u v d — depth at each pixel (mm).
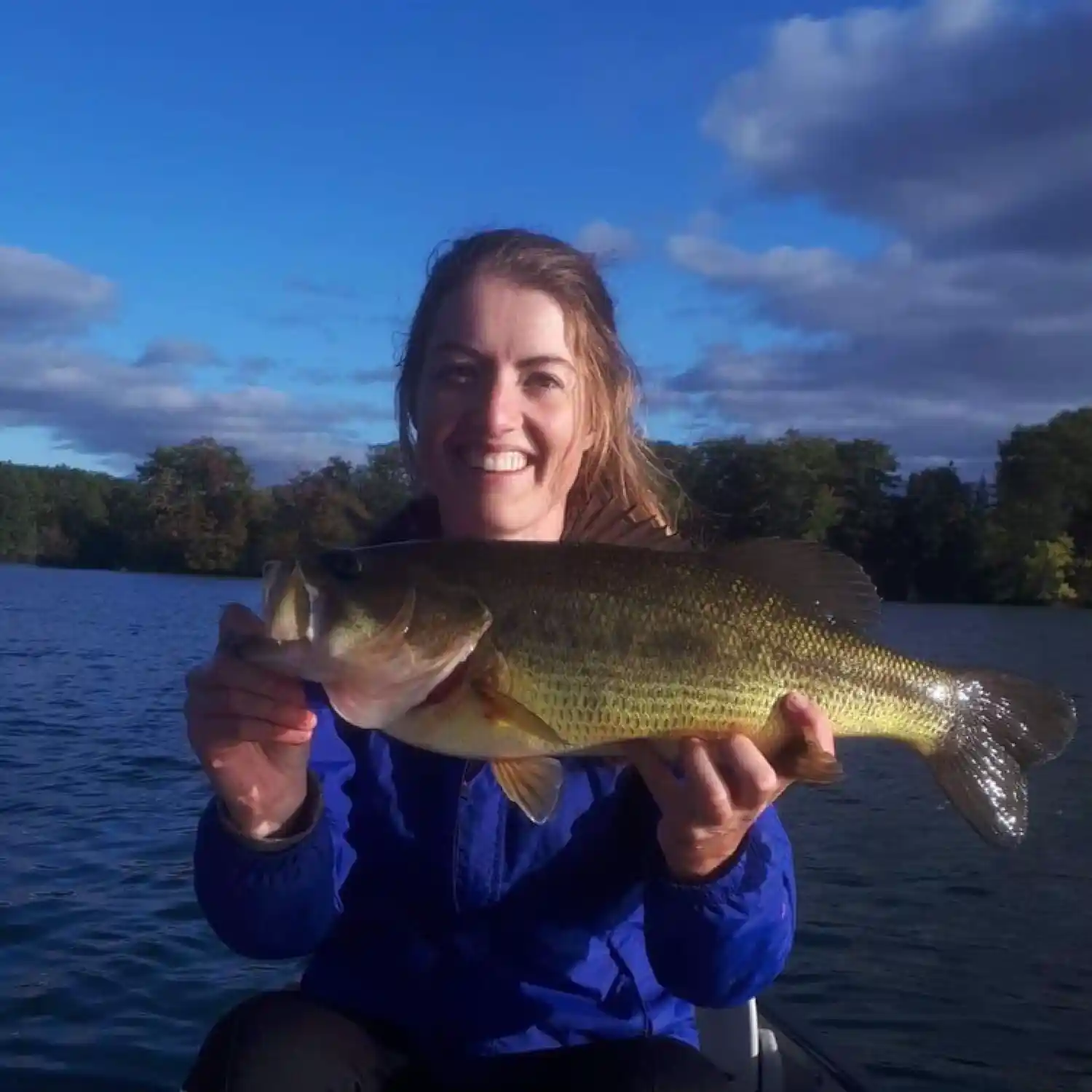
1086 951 1784
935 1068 1355
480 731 704
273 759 673
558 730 723
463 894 739
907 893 2115
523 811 703
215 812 698
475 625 707
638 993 748
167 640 7578
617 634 727
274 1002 733
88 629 8281
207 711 666
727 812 671
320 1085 678
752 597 771
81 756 3186
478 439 848
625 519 817
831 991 1598
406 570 706
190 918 1712
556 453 864
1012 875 2244
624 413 956
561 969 733
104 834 2246
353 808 776
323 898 710
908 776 3346
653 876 718
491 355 846
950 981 1644
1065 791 3148
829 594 810
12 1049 1271
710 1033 974
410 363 963
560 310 863
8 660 6074
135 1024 1347
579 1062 707
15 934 1626
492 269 855
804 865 2322
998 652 7656
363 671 681
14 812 2438
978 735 861
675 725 731
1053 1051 1405
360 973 750
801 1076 968
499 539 750
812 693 784
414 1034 735
